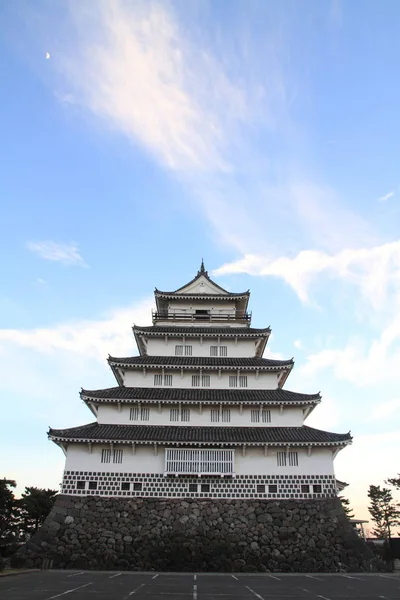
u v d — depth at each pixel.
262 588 29.06
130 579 33.41
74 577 34.09
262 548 43.53
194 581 33.03
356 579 35.62
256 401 49.72
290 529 44.66
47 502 62.94
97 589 26.73
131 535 43.88
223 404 50.12
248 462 47.38
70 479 46.28
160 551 42.97
